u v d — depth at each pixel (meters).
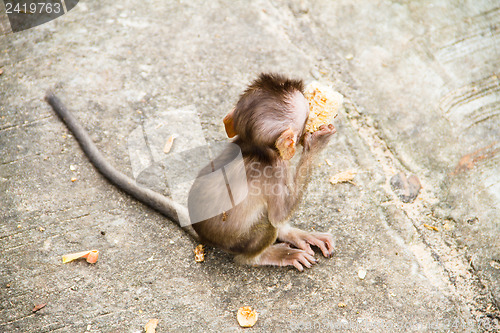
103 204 1.84
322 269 1.78
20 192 1.86
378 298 1.75
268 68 2.02
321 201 1.85
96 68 2.01
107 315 1.74
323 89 1.73
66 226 1.82
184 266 1.78
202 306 1.74
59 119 1.94
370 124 1.95
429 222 1.83
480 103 1.97
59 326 1.73
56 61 2.02
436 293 1.76
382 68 2.02
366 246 1.80
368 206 1.85
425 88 1.99
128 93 1.98
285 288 1.76
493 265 1.78
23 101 1.97
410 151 1.92
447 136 1.93
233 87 1.99
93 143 1.89
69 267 1.78
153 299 1.75
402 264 1.78
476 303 1.75
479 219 1.83
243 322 1.72
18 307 1.74
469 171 1.89
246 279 1.77
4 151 1.90
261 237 1.76
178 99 1.97
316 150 1.74
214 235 1.76
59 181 1.87
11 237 1.81
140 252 1.80
